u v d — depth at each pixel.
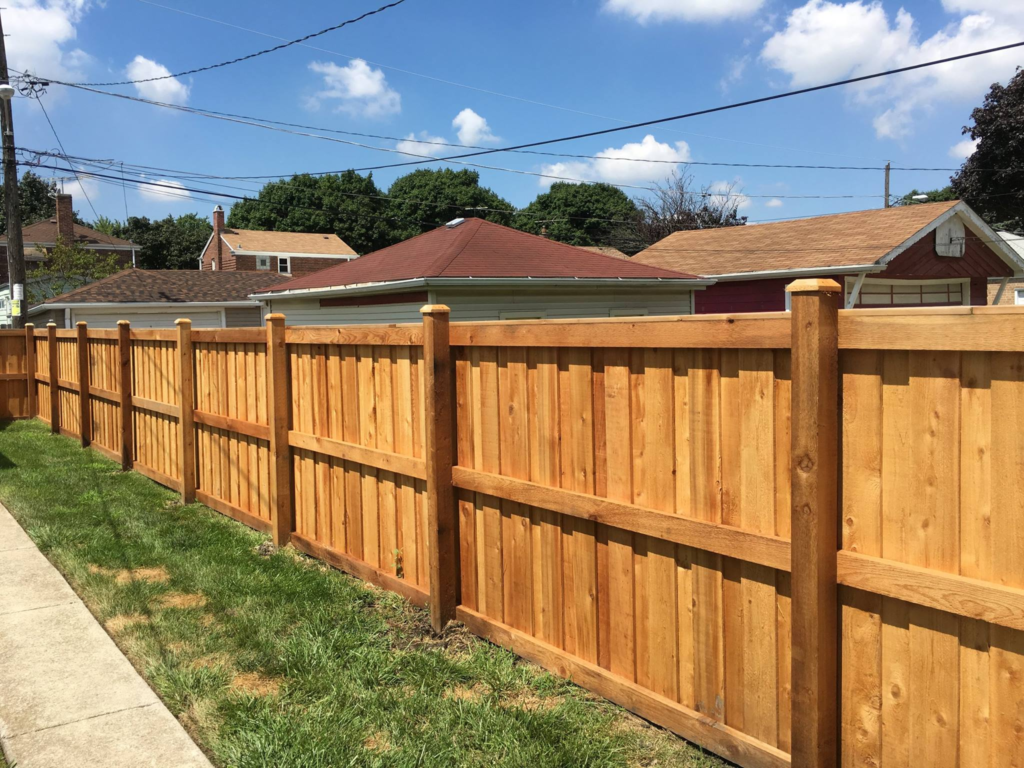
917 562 2.22
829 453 2.38
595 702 3.25
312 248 44.75
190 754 2.96
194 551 5.46
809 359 2.35
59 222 36.50
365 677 3.49
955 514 2.13
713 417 2.77
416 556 4.36
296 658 3.69
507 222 59.66
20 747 3.01
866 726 2.38
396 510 4.51
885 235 15.82
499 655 3.66
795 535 2.42
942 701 2.19
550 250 13.13
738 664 2.75
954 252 16.48
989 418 2.05
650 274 13.19
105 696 3.43
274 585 4.72
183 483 7.01
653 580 3.07
